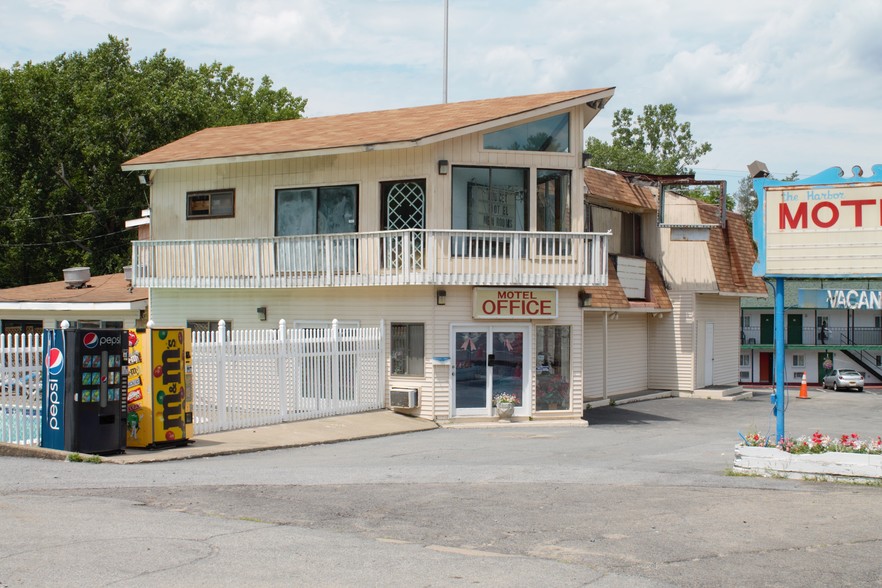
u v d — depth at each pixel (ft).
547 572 26.00
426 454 54.85
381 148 71.36
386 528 31.76
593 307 88.22
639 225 109.40
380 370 75.36
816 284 189.16
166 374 52.42
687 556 28.14
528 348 75.97
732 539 30.42
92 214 155.53
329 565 26.32
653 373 111.34
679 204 110.52
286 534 30.35
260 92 183.21
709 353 115.96
